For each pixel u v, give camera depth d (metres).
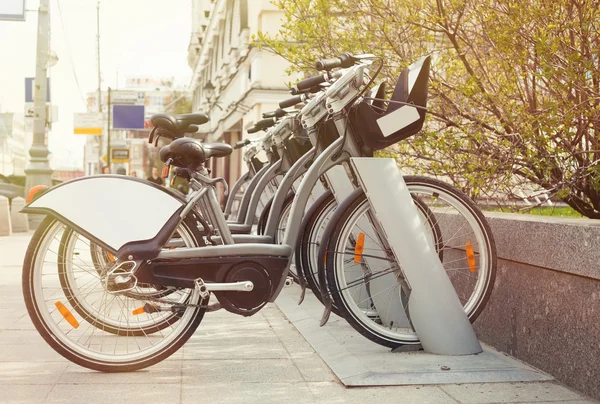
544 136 4.81
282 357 3.89
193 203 3.52
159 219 3.46
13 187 23.14
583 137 5.34
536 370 3.49
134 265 3.41
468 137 5.23
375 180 3.69
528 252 3.58
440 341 3.68
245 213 5.61
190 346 4.18
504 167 5.23
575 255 3.19
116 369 3.49
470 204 3.81
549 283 3.46
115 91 29.67
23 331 4.52
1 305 5.57
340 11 5.84
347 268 4.21
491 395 3.13
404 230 3.69
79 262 3.85
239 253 3.53
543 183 5.26
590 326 3.14
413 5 5.31
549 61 4.29
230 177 27.12
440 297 3.69
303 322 4.81
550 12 4.29
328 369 3.61
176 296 3.91
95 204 3.44
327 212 4.30
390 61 5.77
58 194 3.43
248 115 20.52
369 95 4.05
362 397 3.12
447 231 4.21
